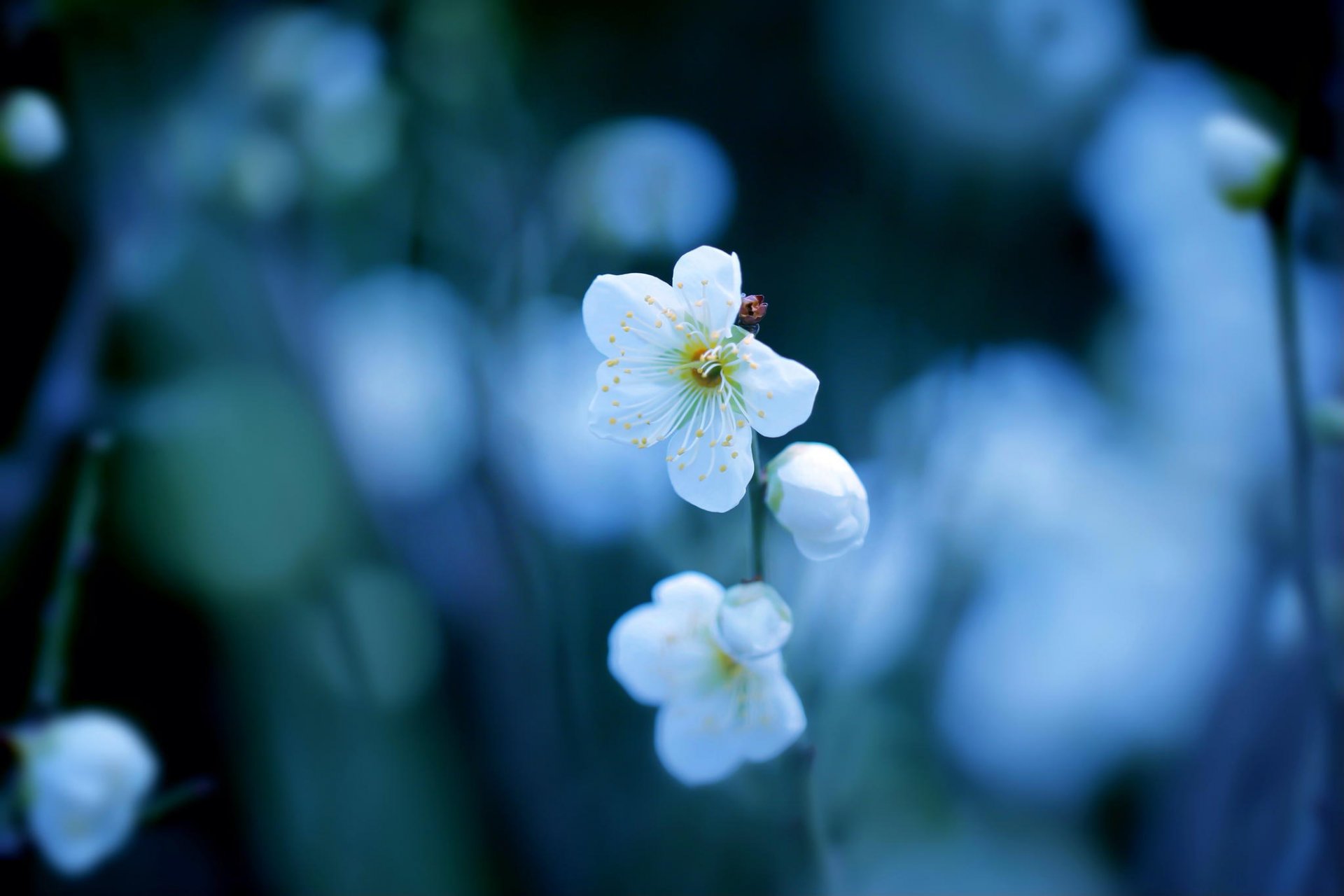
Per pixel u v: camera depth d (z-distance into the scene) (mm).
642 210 454
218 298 454
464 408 452
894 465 436
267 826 431
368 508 446
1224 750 427
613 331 365
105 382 447
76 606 426
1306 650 394
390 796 424
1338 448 399
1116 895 427
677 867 409
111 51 456
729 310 361
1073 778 441
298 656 437
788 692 372
